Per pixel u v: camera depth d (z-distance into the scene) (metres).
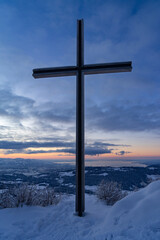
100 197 6.60
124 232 3.38
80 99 6.04
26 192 5.97
